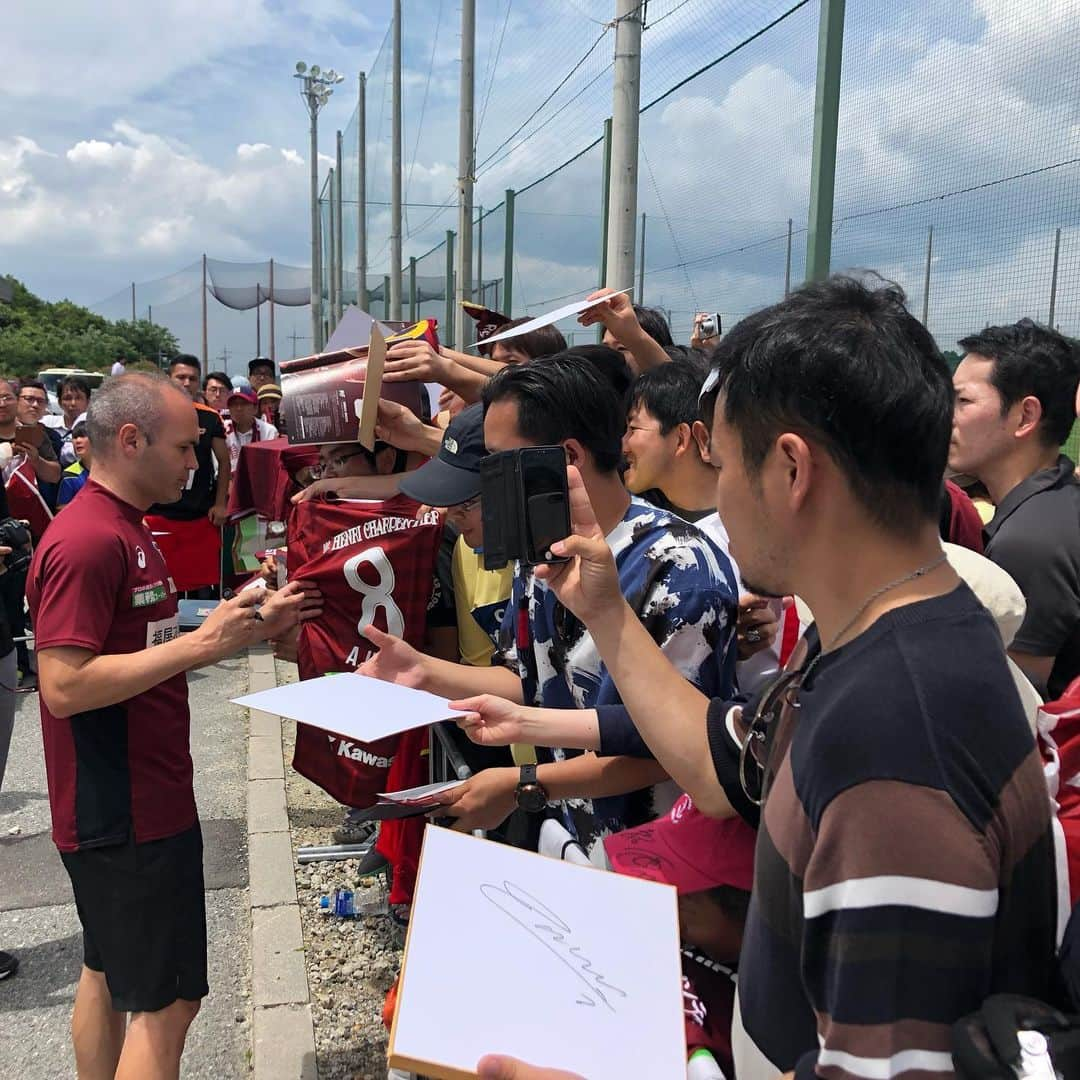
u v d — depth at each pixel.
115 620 2.01
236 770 4.61
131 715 1.98
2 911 3.33
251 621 1.99
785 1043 0.88
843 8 3.57
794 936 0.84
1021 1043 0.66
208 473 6.50
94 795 1.95
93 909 2.00
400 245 14.20
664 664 1.32
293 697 1.68
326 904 3.25
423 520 2.41
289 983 2.78
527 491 1.31
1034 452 2.27
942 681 0.74
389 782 2.77
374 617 2.40
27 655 6.07
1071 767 1.06
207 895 3.42
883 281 0.90
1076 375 2.25
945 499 2.19
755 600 1.81
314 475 3.21
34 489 5.78
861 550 0.83
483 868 1.12
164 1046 2.01
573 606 1.34
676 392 2.16
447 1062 0.88
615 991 1.00
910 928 0.70
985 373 2.27
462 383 2.57
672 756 1.28
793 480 0.84
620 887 1.15
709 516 2.08
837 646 0.84
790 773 0.82
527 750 2.15
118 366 7.82
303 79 24.95
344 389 2.37
